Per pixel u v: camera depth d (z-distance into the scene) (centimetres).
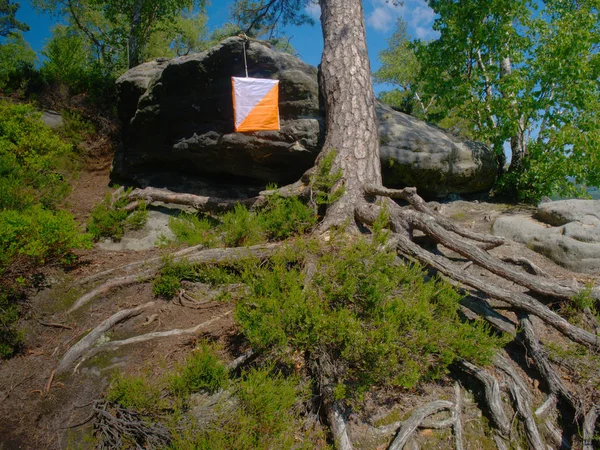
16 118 744
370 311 348
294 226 521
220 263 463
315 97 669
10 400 348
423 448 322
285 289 362
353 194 559
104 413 318
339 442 303
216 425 295
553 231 576
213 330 411
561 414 360
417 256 448
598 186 727
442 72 865
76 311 436
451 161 709
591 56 737
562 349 409
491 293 415
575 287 425
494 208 743
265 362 354
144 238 609
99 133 985
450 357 342
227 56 684
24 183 628
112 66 1280
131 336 412
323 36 694
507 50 782
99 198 804
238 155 703
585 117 728
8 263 433
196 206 677
